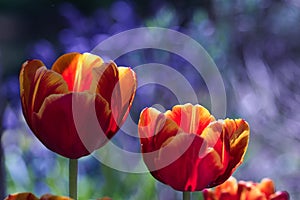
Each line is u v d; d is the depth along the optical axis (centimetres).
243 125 66
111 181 171
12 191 179
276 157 225
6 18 494
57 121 63
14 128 195
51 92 64
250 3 261
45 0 494
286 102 237
